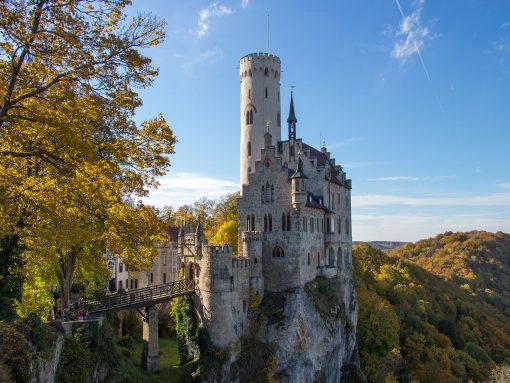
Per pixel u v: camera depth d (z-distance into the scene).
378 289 115.75
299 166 65.38
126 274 89.75
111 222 30.42
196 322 58.25
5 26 20.14
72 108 22.59
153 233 31.16
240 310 58.75
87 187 25.91
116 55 22.89
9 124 24.33
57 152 24.14
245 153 82.38
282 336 59.78
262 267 65.94
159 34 24.08
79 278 51.06
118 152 25.56
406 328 100.50
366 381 75.25
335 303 70.38
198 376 52.53
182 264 68.94
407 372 85.19
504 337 126.06
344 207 85.12
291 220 64.94
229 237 86.62
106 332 42.03
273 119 82.81
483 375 93.94
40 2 21.28
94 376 38.91
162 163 28.11
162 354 62.41
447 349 96.50
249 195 68.50
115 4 22.84
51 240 27.50
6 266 31.83
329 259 77.19
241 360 56.25
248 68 82.25
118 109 25.00
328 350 66.31
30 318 30.47
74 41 21.66
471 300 153.25
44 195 26.39
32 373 26.77
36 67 22.02
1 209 24.53
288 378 58.47
